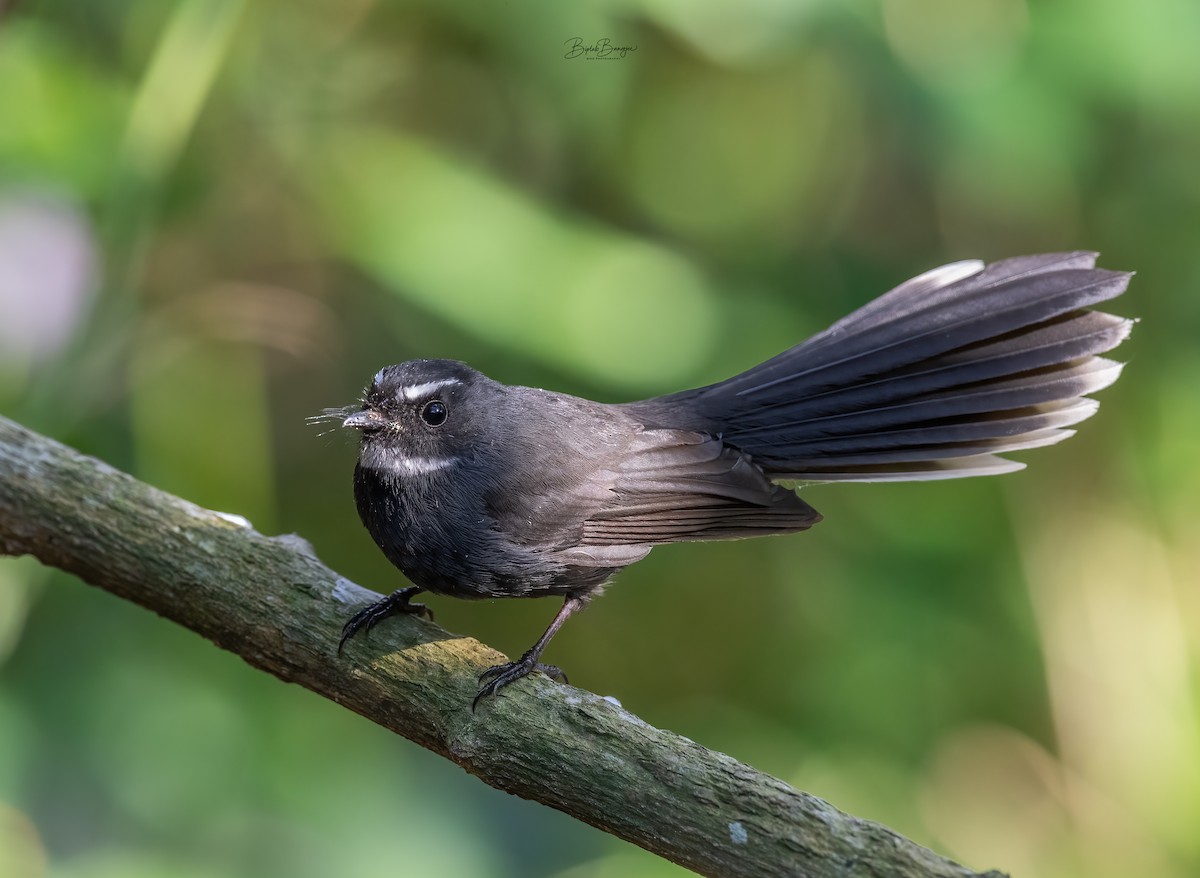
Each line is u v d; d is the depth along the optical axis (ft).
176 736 33.37
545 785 24.31
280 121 38.83
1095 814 38.70
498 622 42.24
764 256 39.78
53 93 34.73
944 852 37.78
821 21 34.45
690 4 34.58
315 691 26.81
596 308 35.40
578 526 29.89
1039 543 39.58
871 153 42.06
